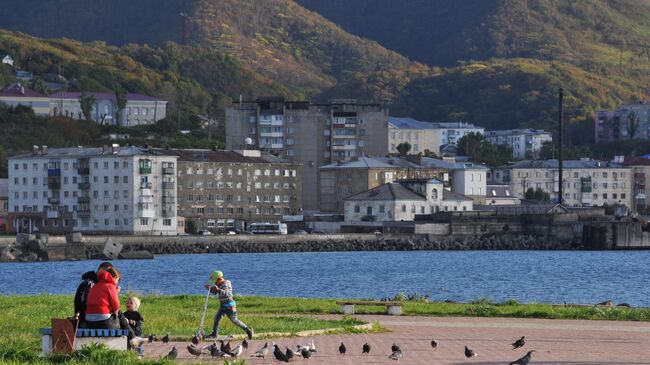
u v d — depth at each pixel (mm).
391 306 127750
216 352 81438
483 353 88500
